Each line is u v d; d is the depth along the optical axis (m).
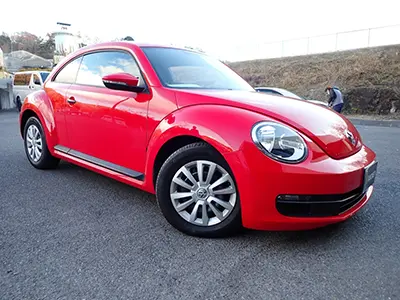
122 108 2.70
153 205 2.88
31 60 45.34
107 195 3.11
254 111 2.17
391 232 2.39
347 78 17.50
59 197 3.04
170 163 2.30
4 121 10.66
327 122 2.34
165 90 2.50
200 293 1.70
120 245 2.17
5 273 1.83
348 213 2.12
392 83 15.48
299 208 2.02
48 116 3.59
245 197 2.03
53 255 2.03
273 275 1.85
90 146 3.10
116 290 1.71
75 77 3.42
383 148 5.95
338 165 2.03
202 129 2.15
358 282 1.79
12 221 2.51
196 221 2.29
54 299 1.63
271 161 1.95
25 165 4.18
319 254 2.08
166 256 2.04
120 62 2.96
